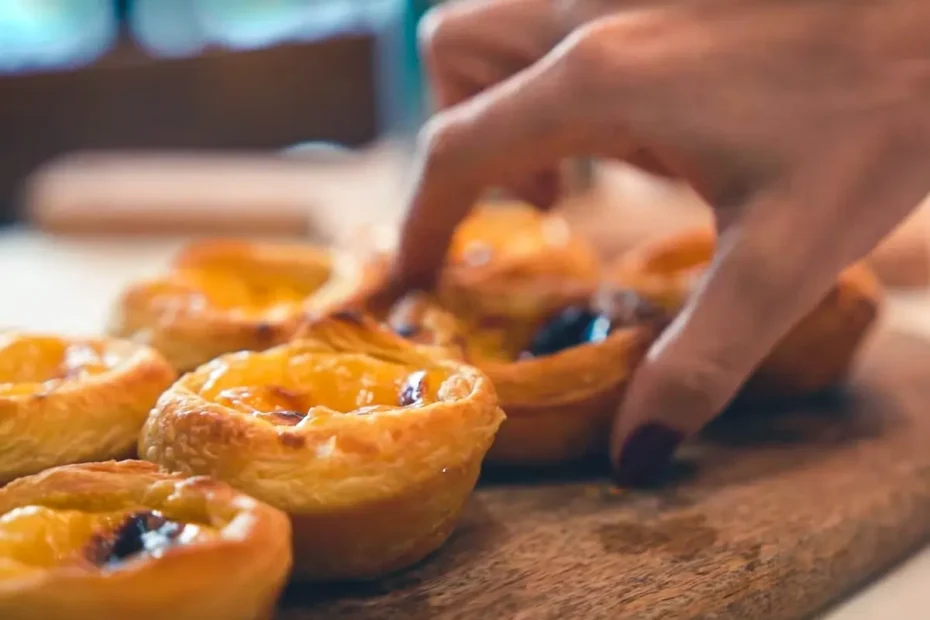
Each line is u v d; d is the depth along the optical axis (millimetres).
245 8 1263
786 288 317
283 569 256
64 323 491
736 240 319
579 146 342
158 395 318
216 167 870
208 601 246
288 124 1278
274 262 411
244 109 1253
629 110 329
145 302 375
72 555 253
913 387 399
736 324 319
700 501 327
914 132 317
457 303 382
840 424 374
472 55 397
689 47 327
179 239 700
